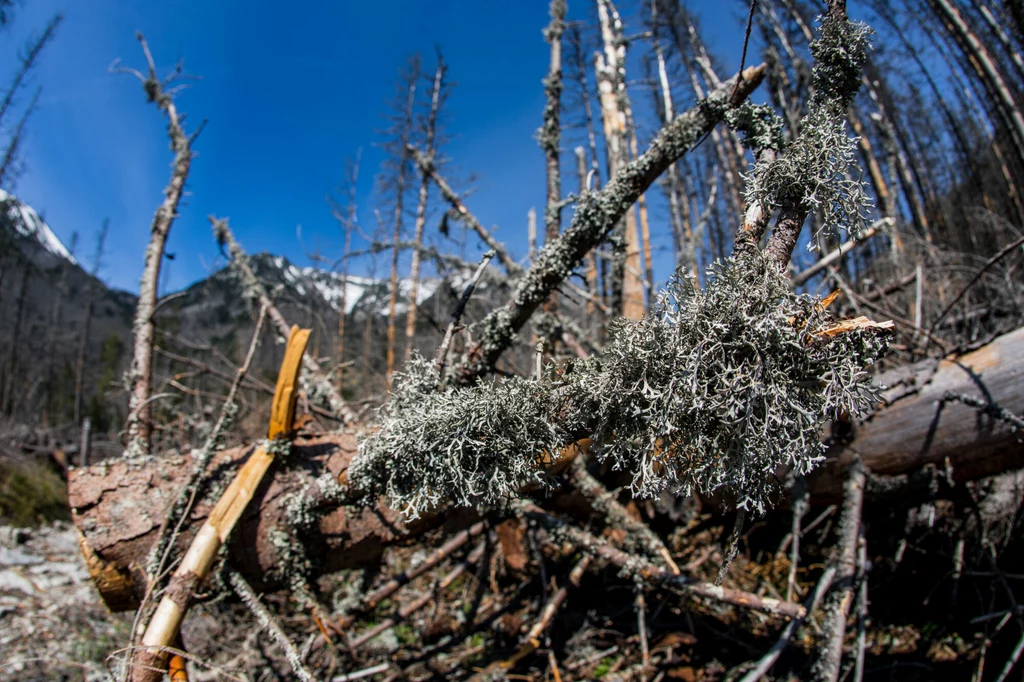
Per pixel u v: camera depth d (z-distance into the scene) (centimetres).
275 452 180
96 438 821
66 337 1784
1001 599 221
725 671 223
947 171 959
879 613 244
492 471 115
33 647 297
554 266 162
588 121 607
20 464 632
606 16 485
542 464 118
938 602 237
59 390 1734
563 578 278
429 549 342
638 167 159
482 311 383
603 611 281
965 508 243
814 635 235
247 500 171
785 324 89
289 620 273
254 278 312
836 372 89
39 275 1733
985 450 197
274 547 178
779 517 292
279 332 302
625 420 103
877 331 92
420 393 133
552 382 115
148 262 291
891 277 425
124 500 178
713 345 91
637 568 208
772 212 107
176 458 193
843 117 104
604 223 159
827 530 252
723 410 90
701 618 258
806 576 271
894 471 216
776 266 93
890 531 262
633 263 439
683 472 99
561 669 244
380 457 131
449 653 271
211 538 164
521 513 221
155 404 339
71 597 367
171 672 150
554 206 259
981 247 656
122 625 317
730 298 92
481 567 297
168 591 156
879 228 256
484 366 171
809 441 94
